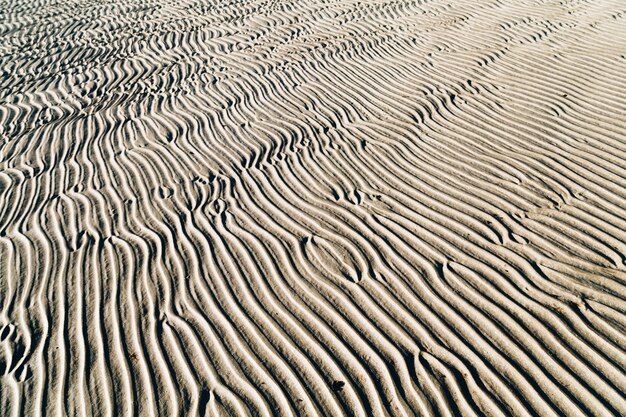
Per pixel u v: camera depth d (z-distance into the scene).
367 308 3.55
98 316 3.64
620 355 3.00
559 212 4.27
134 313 3.66
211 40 9.91
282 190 5.07
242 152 5.87
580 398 2.81
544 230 4.08
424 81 7.25
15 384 3.16
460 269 3.79
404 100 6.76
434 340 3.26
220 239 4.39
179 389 3.08
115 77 8.45
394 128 6.05
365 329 3.39
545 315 3.32
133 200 5.07
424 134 5.83
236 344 3.36
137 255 4.25
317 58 8.52
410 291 3.66
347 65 8.15
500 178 4.84
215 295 3.78
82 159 5.95
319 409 2.90
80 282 3.98
